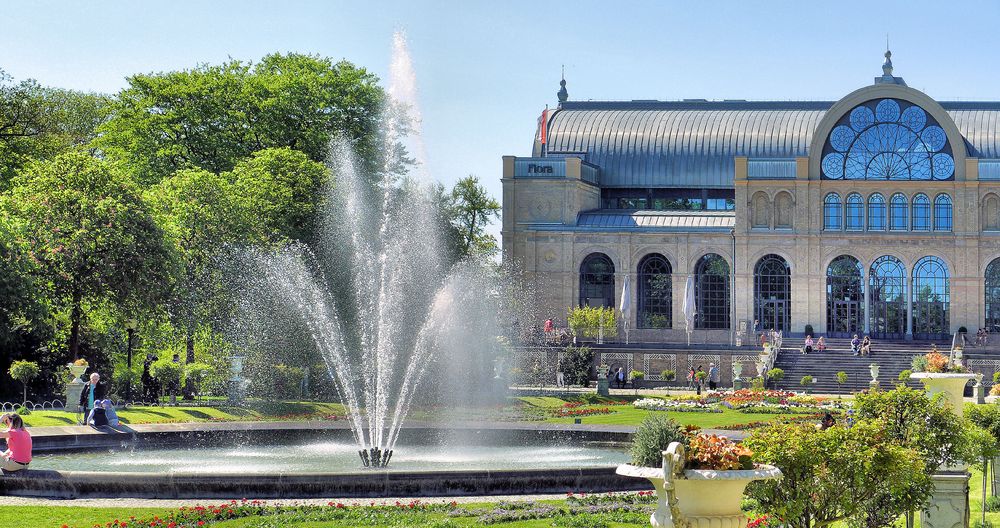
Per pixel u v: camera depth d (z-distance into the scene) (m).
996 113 120.50
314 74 98.75
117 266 65.12
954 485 23.98
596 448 43.78
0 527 26.50
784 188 109.62
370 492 31.45
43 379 66.19
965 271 107.38
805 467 20.11
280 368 71.94
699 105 126.31
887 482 20.66
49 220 64.81
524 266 112.94
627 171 121.62
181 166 90.56
